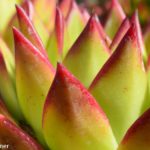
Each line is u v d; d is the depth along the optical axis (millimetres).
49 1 321
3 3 307
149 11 550
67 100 214
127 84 226
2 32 295
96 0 668
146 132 213
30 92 235
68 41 269
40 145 235
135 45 222
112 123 233
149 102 238
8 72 257
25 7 292
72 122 218
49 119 222
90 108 217
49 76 232
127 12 551
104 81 226
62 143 224
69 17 290
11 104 256
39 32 285
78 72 243
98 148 224
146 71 247
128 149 220
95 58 242
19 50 229
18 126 240
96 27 241
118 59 222
